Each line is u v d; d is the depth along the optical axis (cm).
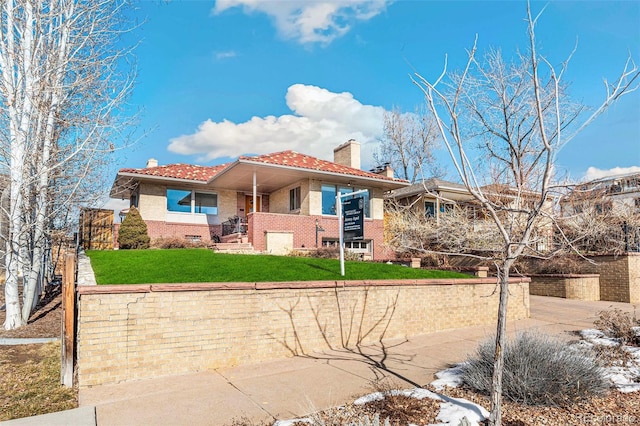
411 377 646
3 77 982
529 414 480
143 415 505
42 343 826
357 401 522
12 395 566
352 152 2567
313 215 2088
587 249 1748
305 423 463
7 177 1034
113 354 623
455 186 2417
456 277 1138
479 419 460
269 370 691
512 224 522
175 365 667
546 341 632
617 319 890
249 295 742
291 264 1084
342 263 1012
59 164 1016
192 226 2252
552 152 419
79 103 1098
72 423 476
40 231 1034
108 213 1916
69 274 618
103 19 1127
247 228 2120
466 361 680
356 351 819
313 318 814
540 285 1716
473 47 536
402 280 953
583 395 518
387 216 2405
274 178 2156
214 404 539
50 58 1049
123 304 634
